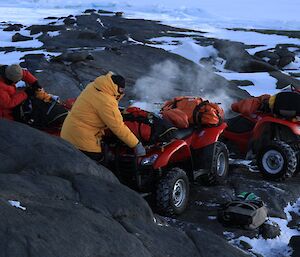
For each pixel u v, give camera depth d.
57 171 4.66
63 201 4.20
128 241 3.93
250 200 6.29
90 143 5.93
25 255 3.33
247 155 8.45
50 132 6.96
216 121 7.15
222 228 6.05
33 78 7.18
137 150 5.92
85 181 4.61
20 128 4.98
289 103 7.85
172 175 6.12
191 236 4.65
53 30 21.39
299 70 18.81
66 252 3.51
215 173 7.16
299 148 8.02
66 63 12.91
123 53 15.48
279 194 7.09
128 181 6.26
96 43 18.28
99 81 5.88
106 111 5.79
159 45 20.09
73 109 6.04
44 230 3.58
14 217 3.57
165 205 6.02
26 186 4.16
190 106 7.19
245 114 8.48
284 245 5.84
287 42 24.28
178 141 6.36
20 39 19.33
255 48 22.05
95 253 3.67
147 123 6.22
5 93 6.80
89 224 3.89
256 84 15.01
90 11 36.41
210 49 17.84
